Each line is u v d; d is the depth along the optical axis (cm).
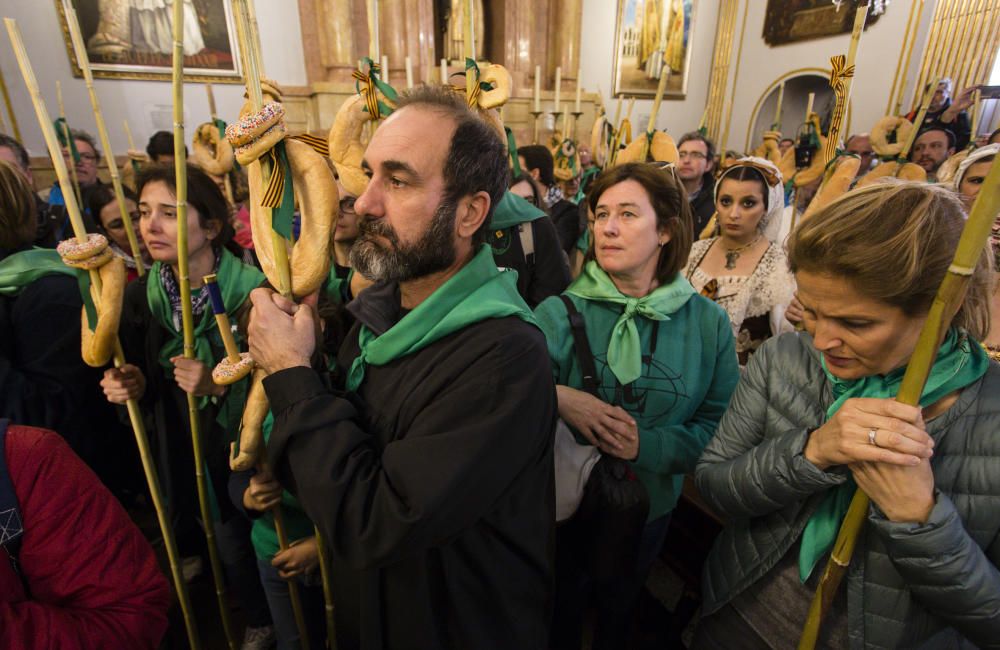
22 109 376
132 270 181
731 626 81
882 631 62
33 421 110
